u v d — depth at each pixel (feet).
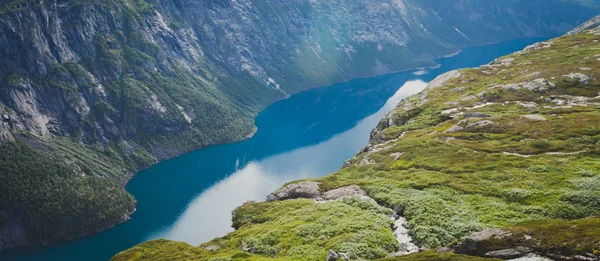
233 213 376.68
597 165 317.83
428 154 446.60
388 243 234.99
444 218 255.09
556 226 190.08
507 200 277.85
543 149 398.83
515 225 215.31
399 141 539.29
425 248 224.12
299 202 354.95
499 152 417.08
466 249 200.64
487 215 251.39
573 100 568.00
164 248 342.23
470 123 534.78
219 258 264.31
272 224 315.17
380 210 293.64
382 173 418.92
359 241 239.50
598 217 197.16
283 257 248.52
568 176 301.63
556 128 454.40
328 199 355.36
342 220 280.10
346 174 447.01
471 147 445.78
